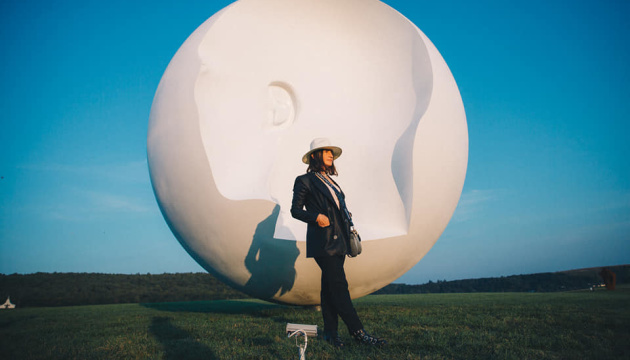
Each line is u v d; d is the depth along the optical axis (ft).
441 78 16.11
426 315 14.25
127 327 13.12
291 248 14.07
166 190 15.11
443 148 15.03
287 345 8.89
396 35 17.75
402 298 27.40
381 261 14.82
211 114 15.99
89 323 14.69
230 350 8.59
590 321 11.88
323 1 18.11
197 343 9.60
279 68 18.25
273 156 17.19
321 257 8.97
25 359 8.71
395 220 15.02
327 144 9.80
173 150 14.69
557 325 11.28
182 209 14.78
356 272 14.84
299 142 17.76
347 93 18.38
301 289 15.30
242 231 13.98
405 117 16.53
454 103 16.19
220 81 16.65
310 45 18.61
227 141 16.11
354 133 17.67
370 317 13.92
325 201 9.20
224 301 30.66
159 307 22.99
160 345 9.53
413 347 8.47
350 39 18.72
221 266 15.21
